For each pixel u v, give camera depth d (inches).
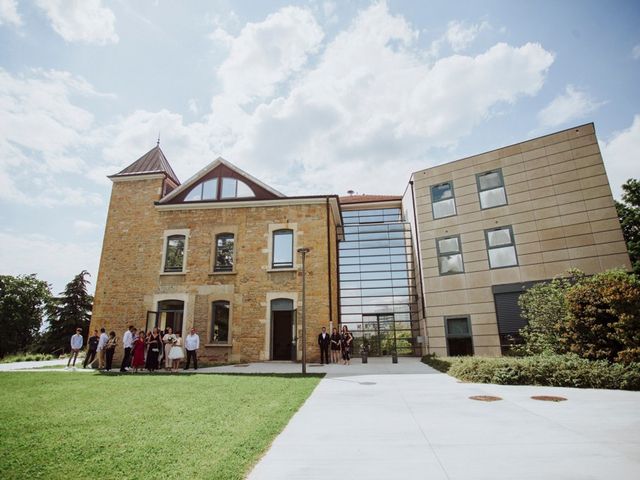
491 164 733.3
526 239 669.3
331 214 864.9
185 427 206.8
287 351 716.0
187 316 727.1
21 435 193.6
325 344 658.2
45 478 136.1
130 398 300.4
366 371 518.0
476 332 695.1
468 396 295.7
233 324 708.7
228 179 815.7
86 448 170.9
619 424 200.4
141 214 805.2
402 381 399.2
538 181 675.4
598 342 377.7
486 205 725.9
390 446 171.5
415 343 904.9
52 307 1573.6
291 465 149.0
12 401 290.7
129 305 752.3
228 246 768.9
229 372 524.1
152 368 581.3
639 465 141.6
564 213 642.2
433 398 290.4
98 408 261.3
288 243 750.5
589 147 638.5
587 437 177.8
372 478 134.4
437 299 752.3
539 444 169.2
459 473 137.4
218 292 732.0
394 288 956.0
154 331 606.5
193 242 771.4
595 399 271.3
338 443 177.2
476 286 709.9
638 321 356.5
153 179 827.4
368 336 934.4
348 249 1005.2
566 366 344.2
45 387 365.4
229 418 227.8
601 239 605.3
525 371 353.4
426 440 179.3
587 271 607.8
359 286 975.0
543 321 476.1
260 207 773.9
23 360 879.7
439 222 780.0
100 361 647.8
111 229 805.2
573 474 133.6
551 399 274.1
